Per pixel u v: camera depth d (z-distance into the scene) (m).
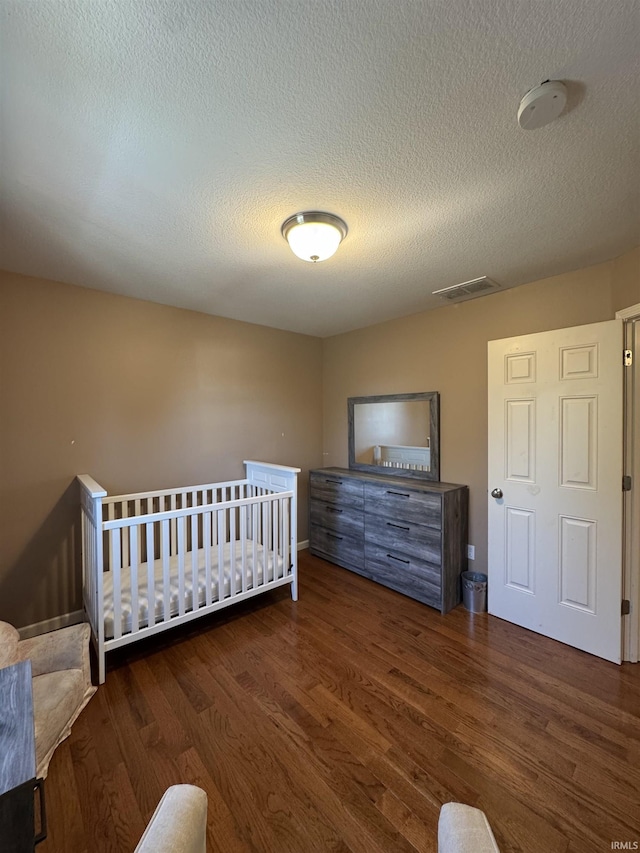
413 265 2.26
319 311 3.21
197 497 3.16
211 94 1.05
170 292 2.69
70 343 2.52
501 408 2.55
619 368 2.05
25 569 2.37
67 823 1.24
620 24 0.87
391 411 3.48
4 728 0.86
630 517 2.10
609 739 1.56
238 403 3.46
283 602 2.80
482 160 1.34
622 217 1.74
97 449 2.64
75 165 1.33
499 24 0.88
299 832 1.21
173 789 0.80
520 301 2.62
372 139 1.23
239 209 1.63
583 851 1.15
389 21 0.87
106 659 2.12
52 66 0.96
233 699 1.80
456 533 2.79
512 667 2.04
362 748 1.52
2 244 1.93
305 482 4.04
